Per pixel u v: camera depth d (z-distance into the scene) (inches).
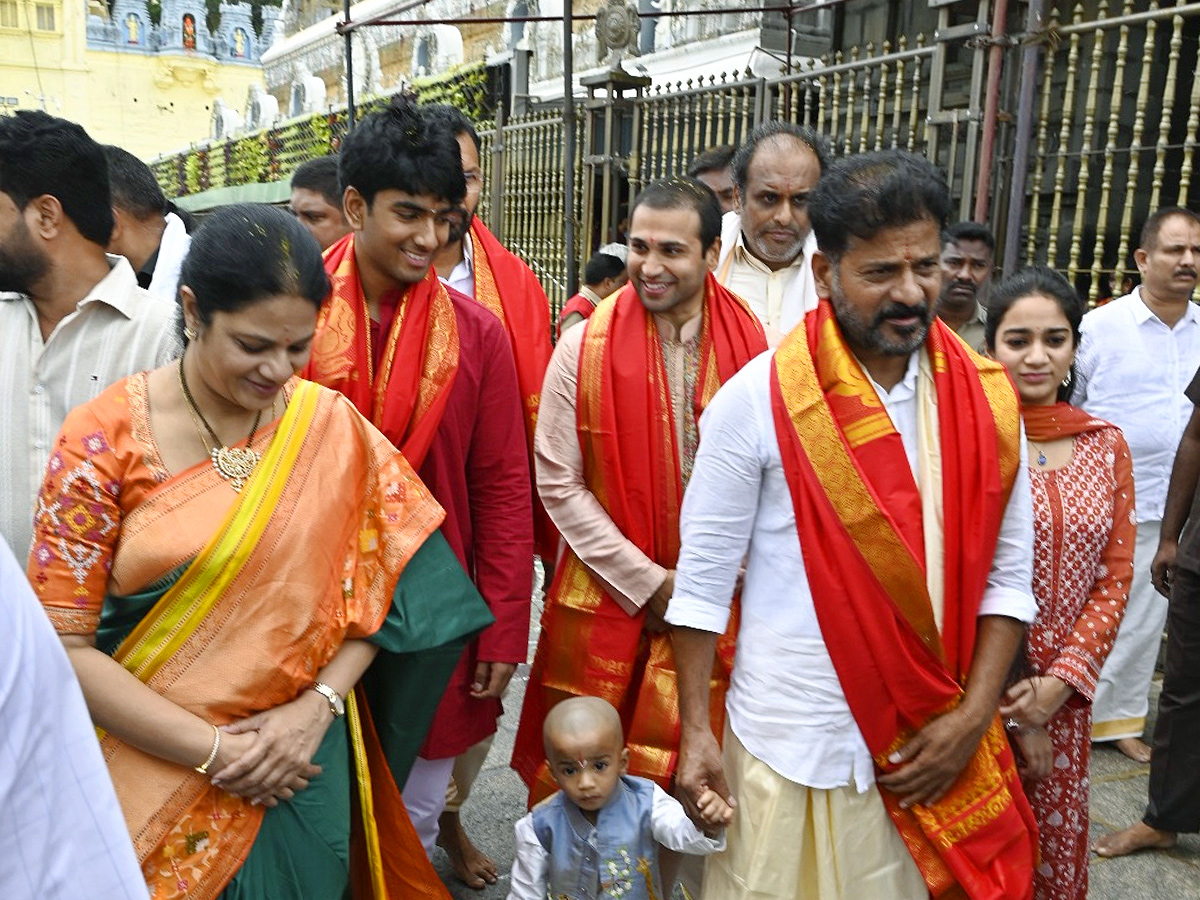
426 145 84.4
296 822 69.2
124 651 65.2
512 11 467.8
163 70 1375.5
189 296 64.7
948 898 73.4
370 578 74.0
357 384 86.0
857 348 73.1
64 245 77.4
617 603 92.5
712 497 74.7
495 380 95.6
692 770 74.7
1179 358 150.0
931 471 72.1
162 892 63.9
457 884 112.7
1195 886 115.5
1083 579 88.4
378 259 87.5
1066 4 198.1
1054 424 91.1
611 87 285.3
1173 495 126.2
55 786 35.8
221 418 67.8
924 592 69.1
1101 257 173.3
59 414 77.9
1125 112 197.5
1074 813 89.4
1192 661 115.4
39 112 77.6
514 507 96.7
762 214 117.2
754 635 74.6
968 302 145.0
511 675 96.0
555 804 86.4
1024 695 83.7
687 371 97.0
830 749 71.2
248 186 455.5
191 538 64.9
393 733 78.0
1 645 34.6
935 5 189.8
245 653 66.2
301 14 793.6
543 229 323.3
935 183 68.1
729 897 74.7
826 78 223.0
